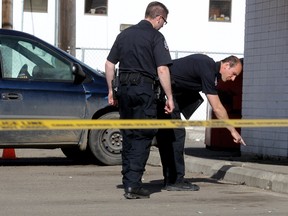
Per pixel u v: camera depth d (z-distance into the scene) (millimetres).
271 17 40938
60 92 37906
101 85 38906
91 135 38625
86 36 96312
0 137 37219
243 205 27188
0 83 37000
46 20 95250
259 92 41719
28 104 37281
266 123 27984
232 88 44094
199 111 86688
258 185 31969
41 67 38125
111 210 25656
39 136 37781
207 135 46438
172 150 29922
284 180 30688
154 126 26828
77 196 28703
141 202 27422
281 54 40125
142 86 27438
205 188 31438
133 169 27984
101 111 38844
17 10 94438
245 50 43062
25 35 38375
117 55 28359
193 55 28844
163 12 28234
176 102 29078
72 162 41281
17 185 31500
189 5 97688
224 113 28438
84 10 96250
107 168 38094
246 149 42719
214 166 35594
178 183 30234
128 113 27875
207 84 28344
